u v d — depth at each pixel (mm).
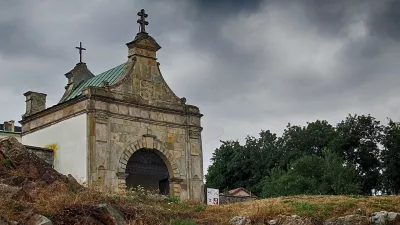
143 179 40812
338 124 78000
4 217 18609
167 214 24453
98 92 36500
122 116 37312
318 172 65562
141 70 39312
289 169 70938
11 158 26000
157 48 40500
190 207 27406
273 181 68438
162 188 39812
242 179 87688
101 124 36219
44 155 37250
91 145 35406
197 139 40969
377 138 75438
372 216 24406
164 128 39406
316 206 25781
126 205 23469
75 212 20797
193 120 41000
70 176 26234
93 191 24016
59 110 38312
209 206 27734
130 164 37719
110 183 35812
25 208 19984
